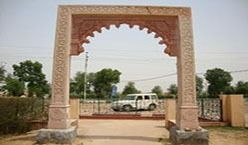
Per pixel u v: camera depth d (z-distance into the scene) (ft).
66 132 29.25
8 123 36.81
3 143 30.32
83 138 33.88
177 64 32.30
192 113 30.01
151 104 91.35
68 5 31.91
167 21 32.78
